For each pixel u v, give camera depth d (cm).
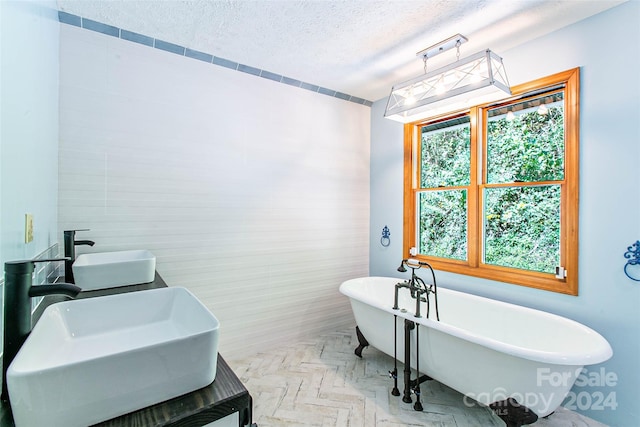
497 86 177
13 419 64
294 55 241
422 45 224
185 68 232
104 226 204
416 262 211
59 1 176
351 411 190
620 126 178
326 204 314
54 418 61
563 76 200
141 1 176
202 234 242
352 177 335
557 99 212
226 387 79
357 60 248
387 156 331
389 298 288
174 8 183
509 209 240
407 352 199
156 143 222
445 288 270
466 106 215
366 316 243
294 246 292
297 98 292
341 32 208
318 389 213
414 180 312
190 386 76
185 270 235
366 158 346
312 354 266
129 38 210
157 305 126
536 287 214
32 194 129
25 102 119
